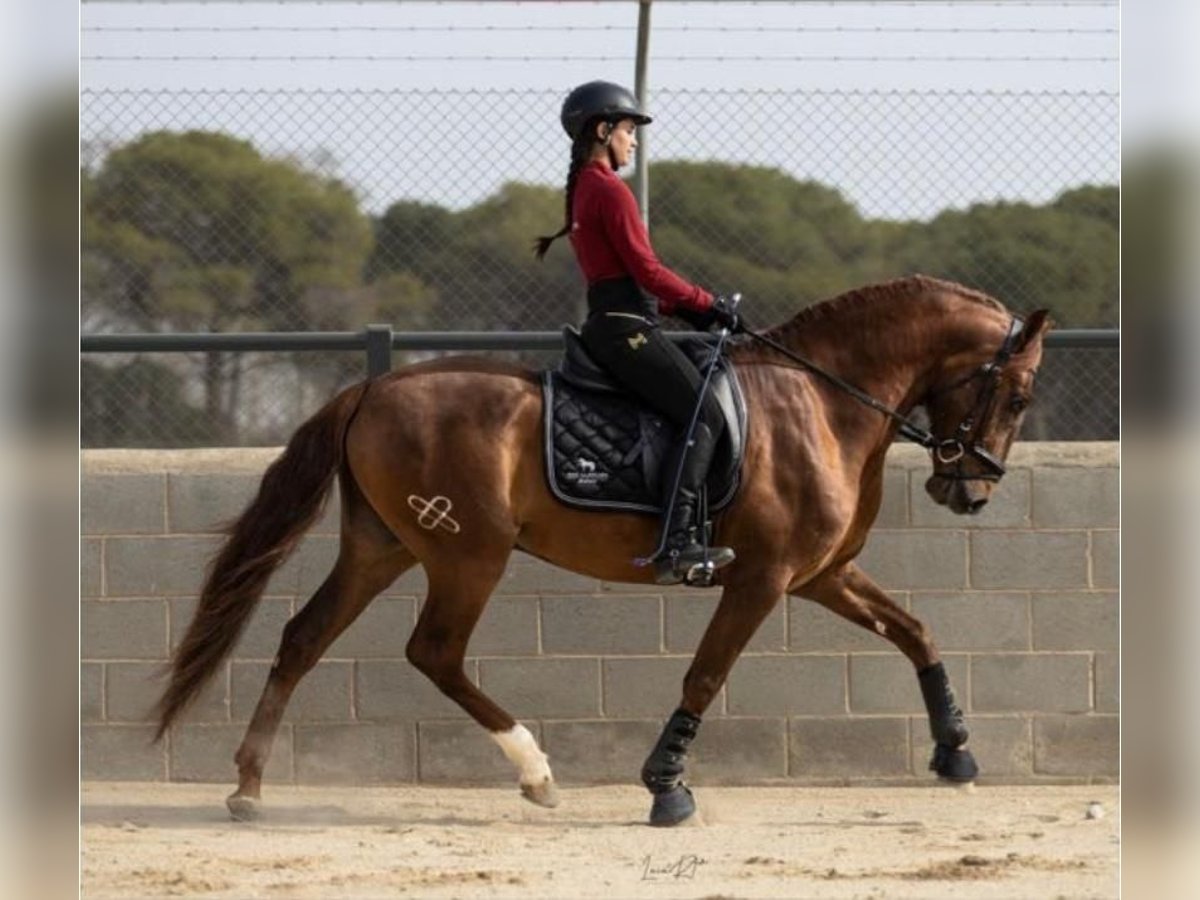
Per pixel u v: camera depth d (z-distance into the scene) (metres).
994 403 12.30
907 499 13.77
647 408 11.75
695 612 13.64
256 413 16.80
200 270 18.97
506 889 9.63
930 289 12.36
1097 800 13.11
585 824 11.96
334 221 19.44
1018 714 13.79
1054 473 13.81
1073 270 18.36
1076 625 13.81
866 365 12.23
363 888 9.64
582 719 13.60
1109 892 9.55
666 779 11.82
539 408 11.73
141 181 18.64
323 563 13.62
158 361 16.27
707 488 11.63
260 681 13.59
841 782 13.68
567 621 13.60
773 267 20.27
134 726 13.60
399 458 11.63
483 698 11.91
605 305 11.63
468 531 11.59
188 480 13.62
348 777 13.58
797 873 10.09
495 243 20.09
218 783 13.59
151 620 13.60
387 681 13.60
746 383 11.94
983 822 12.08
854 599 12.82
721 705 13.68
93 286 18.80
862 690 13.70
